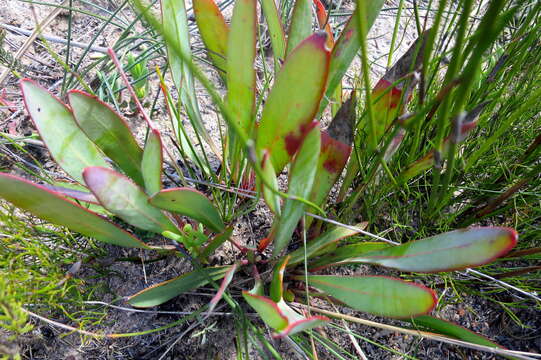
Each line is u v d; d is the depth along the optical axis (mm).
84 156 192
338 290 184
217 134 286
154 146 160
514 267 244
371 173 195
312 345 193
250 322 209
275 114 167
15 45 298
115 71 275
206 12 207
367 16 182
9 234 188
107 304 195
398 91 195
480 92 213
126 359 210
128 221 178
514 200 215
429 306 156
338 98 240
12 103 277
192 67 94
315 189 202
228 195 228
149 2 271
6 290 163
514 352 171
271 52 325
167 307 222
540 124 242
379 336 227
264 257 235
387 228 253
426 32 171
